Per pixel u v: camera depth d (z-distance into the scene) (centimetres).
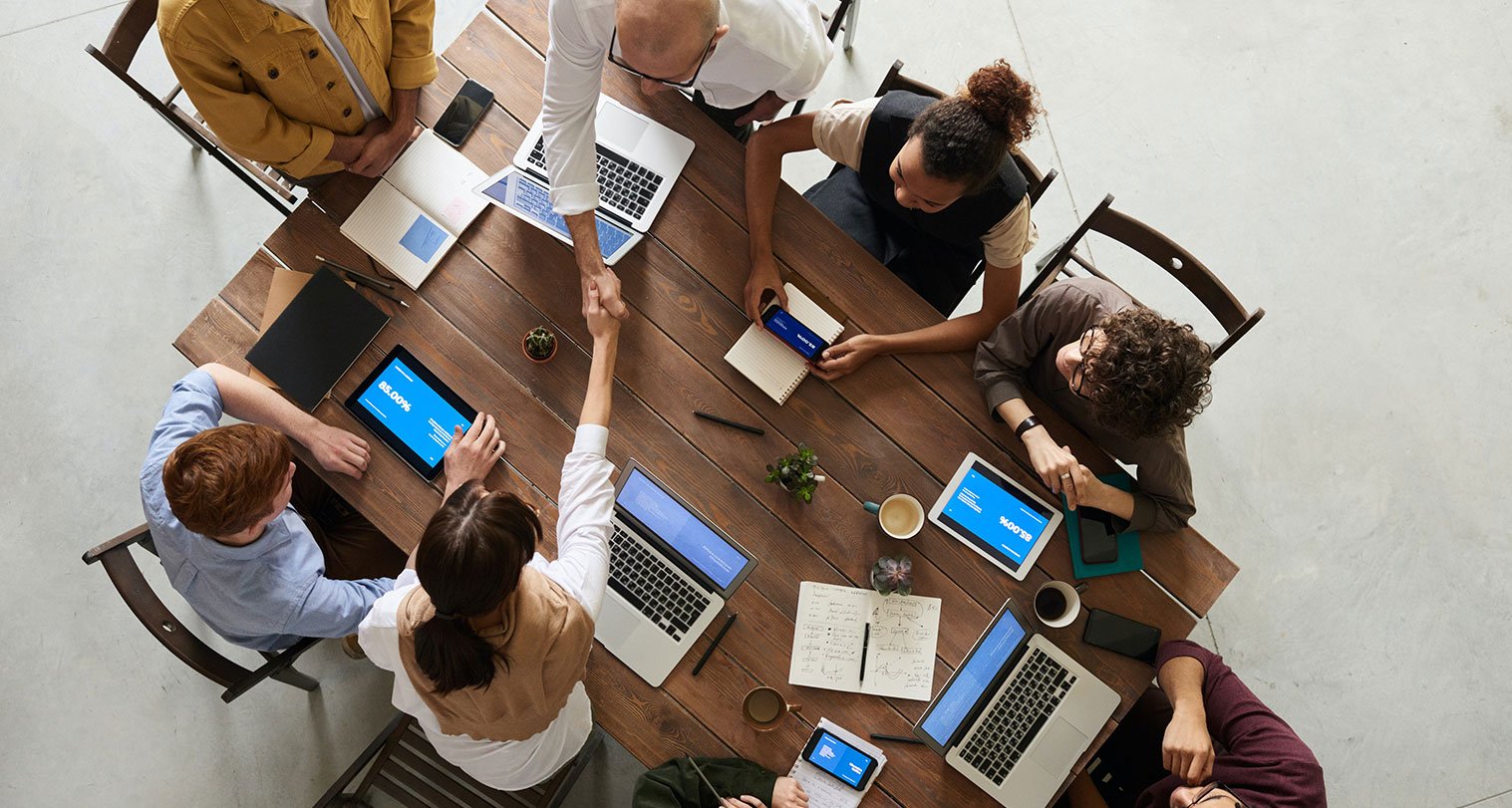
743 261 207
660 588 192
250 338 200
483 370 200
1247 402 294
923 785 190
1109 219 219
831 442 202
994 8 318
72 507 271
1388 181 311
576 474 176
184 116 221
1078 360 177
